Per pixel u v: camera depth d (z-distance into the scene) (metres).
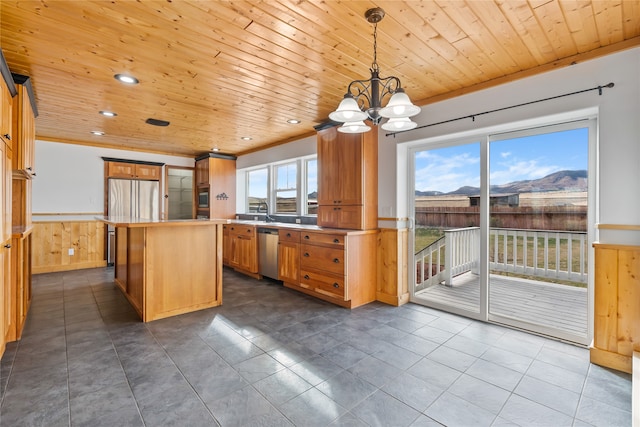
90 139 5.35
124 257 3.94
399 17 1.89
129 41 2.18
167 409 1.71
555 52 2.34
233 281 4.74
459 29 2.03
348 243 3.44
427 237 3.56
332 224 3.96
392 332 2.79
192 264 3.37
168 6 1.79
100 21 1.93
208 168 6.34
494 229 3.07
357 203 3.66
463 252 3.28
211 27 2.01
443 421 1.63
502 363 2.24
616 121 2.21
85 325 2.93
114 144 5.76
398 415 1.68
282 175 5.71
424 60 2.46
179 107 3.62
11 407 1.72
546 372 2.11
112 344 2.53
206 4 1.77
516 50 2.31
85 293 3.99
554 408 1.74
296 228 4.05
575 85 2.39
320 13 1.85
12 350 2.40
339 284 3.48
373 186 3.75
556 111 2.48
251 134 4.97
